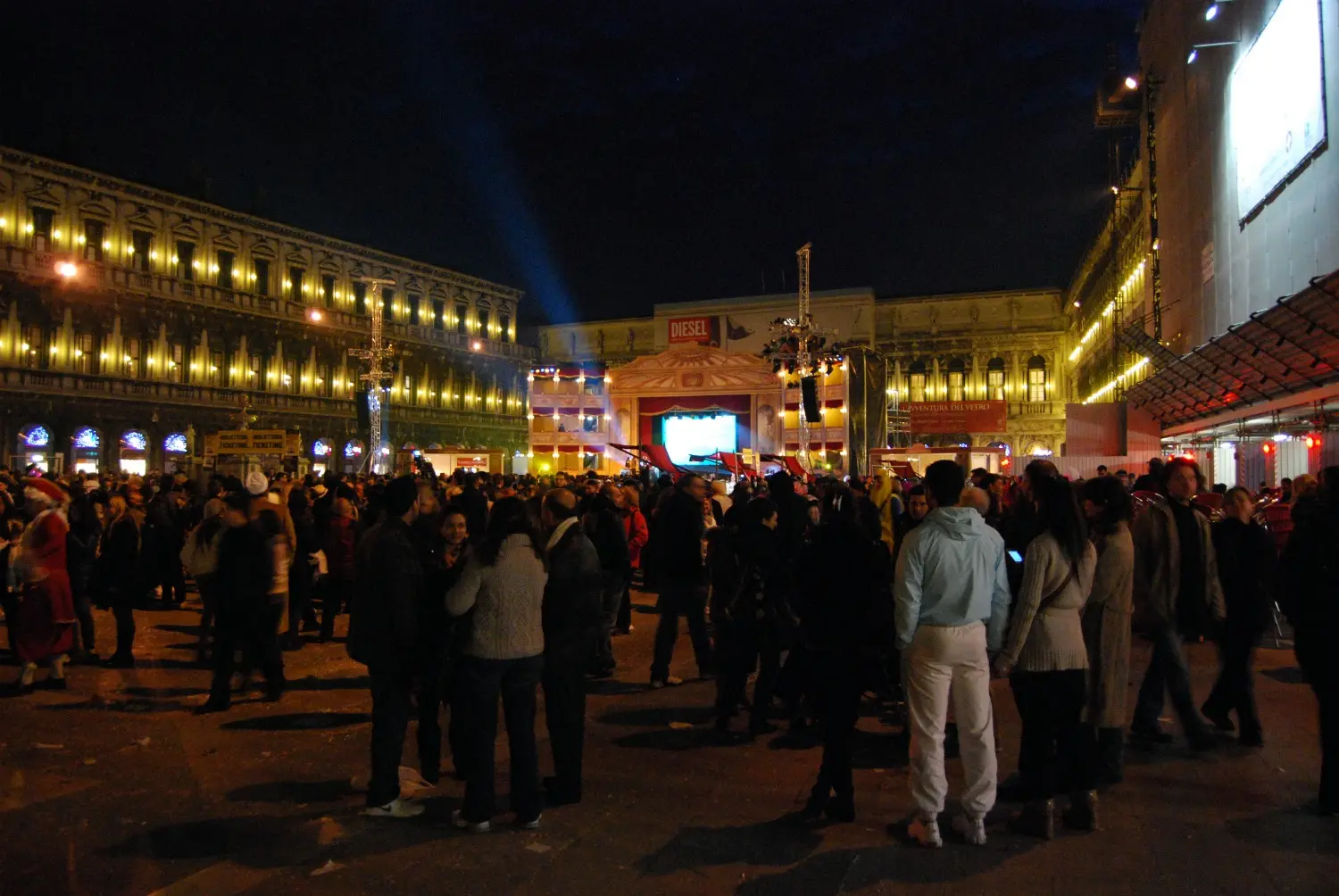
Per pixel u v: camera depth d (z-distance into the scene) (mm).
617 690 9797
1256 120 24156
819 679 5980
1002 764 7207
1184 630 7535
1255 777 6789
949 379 80438
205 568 11047
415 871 5199
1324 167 19734
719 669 8234
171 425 49375
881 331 82375
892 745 7773
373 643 6012
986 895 4906
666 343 78500
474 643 5730
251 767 7117
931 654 5504
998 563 5641
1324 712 5961
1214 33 28344
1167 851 5465
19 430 43062
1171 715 8578
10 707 8859
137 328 48438
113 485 20797
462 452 41562
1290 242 21812
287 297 56562
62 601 9641
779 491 8477
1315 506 6164
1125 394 40594
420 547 7723
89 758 7180
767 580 7992
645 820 6000
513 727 5836
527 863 5312
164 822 5836
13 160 42969
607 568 10469
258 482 10914
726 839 5680
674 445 48312
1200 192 30047
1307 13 20531
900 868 5246
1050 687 5719
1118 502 6285
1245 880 5070
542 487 17734
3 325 42781
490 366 73000
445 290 69062
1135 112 44188
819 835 5738
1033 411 76438
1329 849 5488
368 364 61469
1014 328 78062
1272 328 19844
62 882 4117
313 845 5547
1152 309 37094
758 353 75625
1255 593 7617
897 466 27906
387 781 6020
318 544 12594
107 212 47094
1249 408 23703
